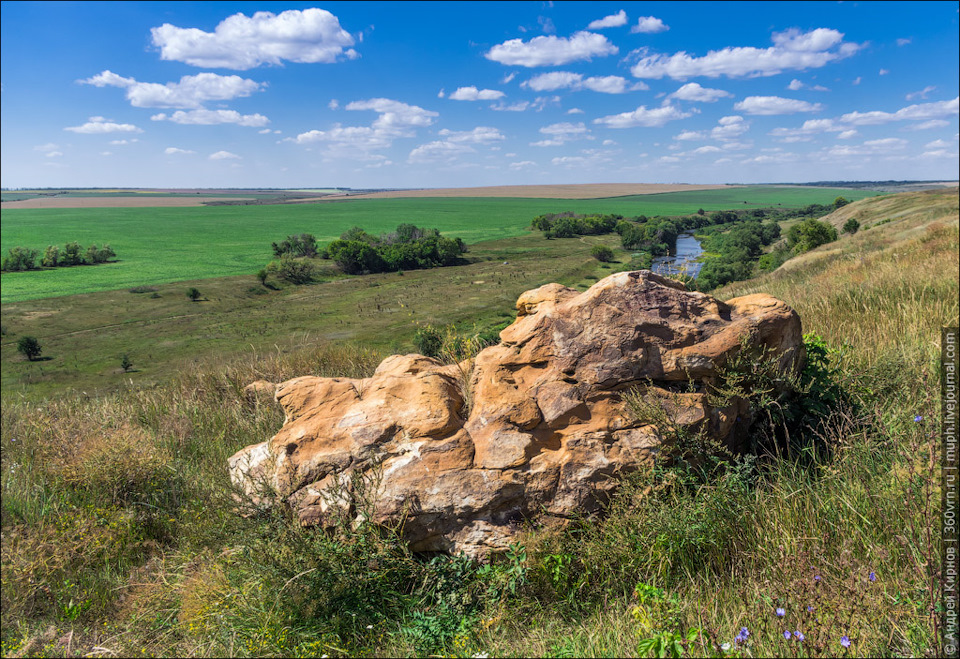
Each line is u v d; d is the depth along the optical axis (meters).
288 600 3.41
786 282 16.00
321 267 113.12
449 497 3.65
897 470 3.32
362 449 3.95
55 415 7.89
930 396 3.31
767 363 4.03
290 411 4.43
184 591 3.84
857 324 6.95
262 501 3.89
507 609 3.27
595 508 3.67
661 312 4.19
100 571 4.41
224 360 9.91
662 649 2.25
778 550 2.94
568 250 126.81
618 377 4.00
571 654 2.65
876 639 2.30
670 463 3.79
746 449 4.22
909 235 33.97
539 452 3.79
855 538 2.94
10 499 5.29
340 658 3.08
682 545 3.23
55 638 3.71
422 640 3.07
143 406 8.07
